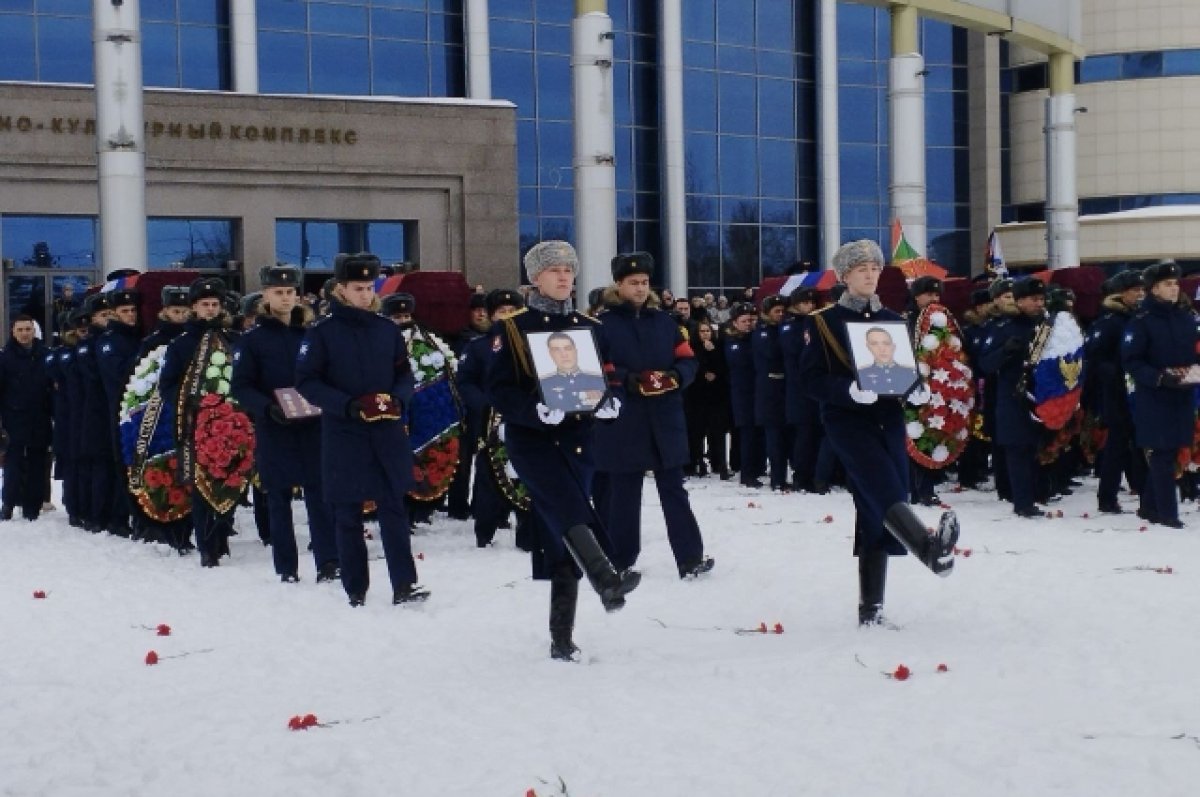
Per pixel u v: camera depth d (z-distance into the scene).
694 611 9.80
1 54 35.34
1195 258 51.81
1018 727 6.41
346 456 10.44
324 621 9.95
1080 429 16.11
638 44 43.84
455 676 8.05
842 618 9.36
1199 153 52.34
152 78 36.75
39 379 17.53
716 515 15.10
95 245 34.00
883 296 18.11
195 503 12.97
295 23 38.28
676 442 11.12
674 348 11.22
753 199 45.91
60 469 16.80
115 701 7.73
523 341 8.25
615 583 7.84
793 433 18.48
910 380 8.68
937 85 51.25
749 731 6.51
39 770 6.46
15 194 32.88
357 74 39.00
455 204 36.56
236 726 7.05
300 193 35.12
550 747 6.36
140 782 6.22
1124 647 8.01
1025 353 14.29
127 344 14.30
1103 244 52.22
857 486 8.73
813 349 8.83
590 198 28.97
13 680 8.37
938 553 8.22
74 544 14.88
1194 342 13.48
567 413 8.14
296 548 12.07
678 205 44.00
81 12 36.03
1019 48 52.12
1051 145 41.00
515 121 37.62
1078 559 11.50
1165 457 13.63
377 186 35.78
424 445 14.48
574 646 8.41
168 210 33.84
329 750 6.53
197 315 13.12
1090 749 6.03
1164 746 6.06
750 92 45.84
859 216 48.09
